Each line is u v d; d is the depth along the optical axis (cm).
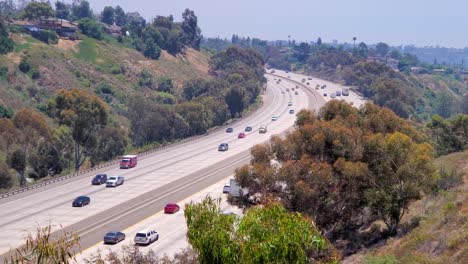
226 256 1770
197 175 8200
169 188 7412
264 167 4703
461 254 3331
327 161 4950
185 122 12481
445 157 6756
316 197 4572
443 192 4962
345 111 5734
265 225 1777
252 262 1712
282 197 4644
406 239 4150
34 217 6031
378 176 4734
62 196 7025
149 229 5384
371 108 6000
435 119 8000
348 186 4766
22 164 8656
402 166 4619
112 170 8694
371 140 4838
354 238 4931
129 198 6912
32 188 7419
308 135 4931
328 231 4988
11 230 5497
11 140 8656
